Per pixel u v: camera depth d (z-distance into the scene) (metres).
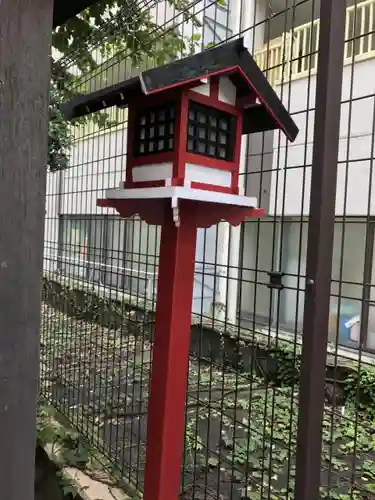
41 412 2.87
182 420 1.48
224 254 4.16
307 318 1.18
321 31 1.15
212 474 2.26
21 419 0.72
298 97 3.40
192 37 2.60
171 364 1.45
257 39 3.87
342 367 3.22
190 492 2.06
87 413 2.77
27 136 0.70
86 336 3.25
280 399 3.05
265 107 1.42
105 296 3.12
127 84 1.33
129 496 2.04
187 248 1.45
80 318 3.33
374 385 3.06
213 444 2.58
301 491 1.18
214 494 2.04
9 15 0.68
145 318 2.84
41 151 0.71
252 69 1.37
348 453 2.59
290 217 3.58
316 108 1.16
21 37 0.69
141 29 2.78
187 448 2.48
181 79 1.22
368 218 1.60
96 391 3.07
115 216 3.57
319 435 1.19
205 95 1.36
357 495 2.15
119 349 3.04
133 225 3.43
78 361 3.13
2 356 0.70
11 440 0.72
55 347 3.45
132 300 3.13
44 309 3.74
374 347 3.32
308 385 1.17
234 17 3.28
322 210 1.15
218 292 3.86
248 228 4.17
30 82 0.70
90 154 3.76
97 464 2.32
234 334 3.44
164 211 1.46
